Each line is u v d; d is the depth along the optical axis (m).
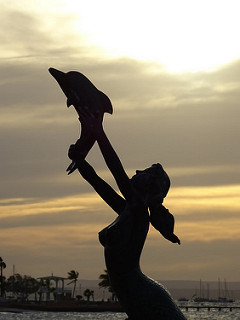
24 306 165.88
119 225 12.54
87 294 173.00
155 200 12.86
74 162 12.52
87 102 12.19
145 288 12.61
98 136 12.17
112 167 12.28
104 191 13.09
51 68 12.25
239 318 147.00
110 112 12.47
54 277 181.75
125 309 12.74
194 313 189.50
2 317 122.31
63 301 173.50
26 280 194.88
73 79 12.23
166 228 12.99
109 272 12.72
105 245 12.66
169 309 12.59
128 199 12.60
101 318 122.69
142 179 12.84
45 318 120.62
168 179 13.14
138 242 12.64
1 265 187.12
